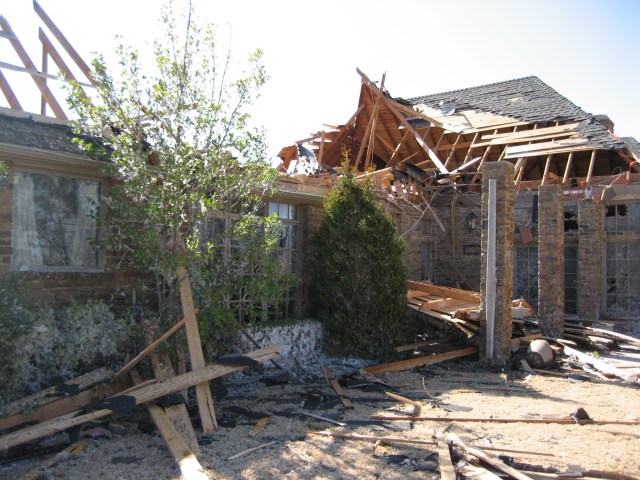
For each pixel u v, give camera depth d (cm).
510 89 2092
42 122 772
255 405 742
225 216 934
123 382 681
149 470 512
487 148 1873
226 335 868
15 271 729
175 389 639
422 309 1185
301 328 1030
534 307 1650
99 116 745
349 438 603
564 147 1664
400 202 1503
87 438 589
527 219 1662
